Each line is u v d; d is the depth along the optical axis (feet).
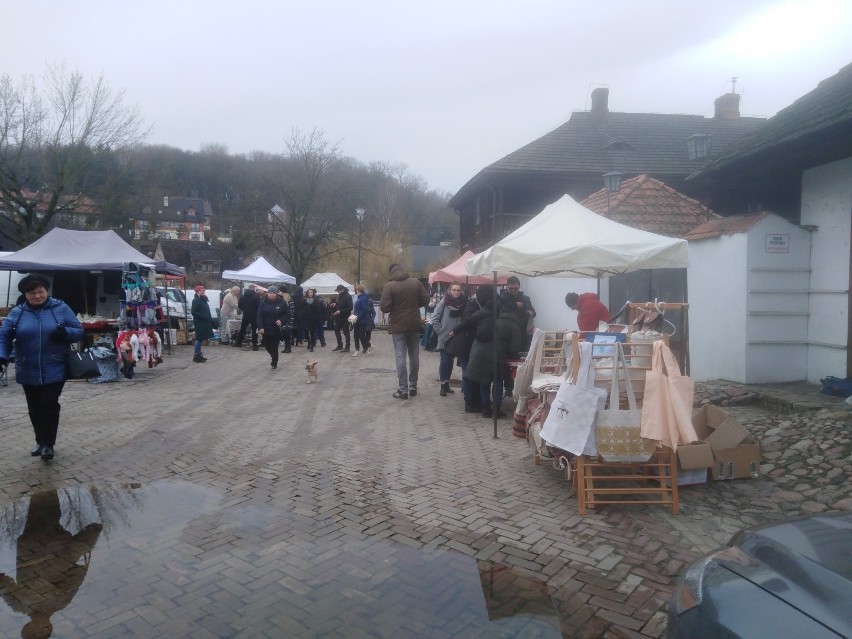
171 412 27.71
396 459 20.21
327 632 10.23
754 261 25.99
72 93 84.79
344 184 117.80
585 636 10.19
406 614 10.80
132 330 38.17
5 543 13.75
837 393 23.04
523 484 17.65
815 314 26.08
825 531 7.74
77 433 23.63
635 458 14.88
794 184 28.76
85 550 13.38
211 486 17.56
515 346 25.39
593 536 14.05
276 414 27.32
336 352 55.93
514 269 21.52
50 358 19.61
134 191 93.66
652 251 20.77
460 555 13.12
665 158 67.77
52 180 84.84
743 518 14.89
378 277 120.16
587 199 50.24
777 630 6.15
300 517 15.21
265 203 115.55
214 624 10.48
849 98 24.16
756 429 20.58
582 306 23.06
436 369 43.47
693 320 29.40
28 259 42.01
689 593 7.50
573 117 76.13
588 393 14.94
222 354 53.47
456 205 91.45
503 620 10.63
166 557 13.03
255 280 69.97
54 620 10.63
